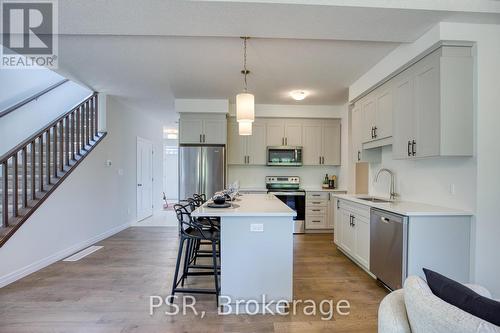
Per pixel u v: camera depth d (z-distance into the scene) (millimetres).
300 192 5137
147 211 6629
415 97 2627
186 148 4945
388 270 2590
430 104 2430
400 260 2400
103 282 2814
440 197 2680
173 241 4418
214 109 4949
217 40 2688
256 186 5688
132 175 5781
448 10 2078
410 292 981
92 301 2416
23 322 2080
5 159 2811
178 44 2781
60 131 3789
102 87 4270
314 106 5352
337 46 2807
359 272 3131
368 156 3779
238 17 2115
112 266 3275
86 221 4137
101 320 2121
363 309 2318
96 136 4562
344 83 3988
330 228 5164
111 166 4898
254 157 5371
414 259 2350
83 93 5082
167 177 10094
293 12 2055
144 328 2025
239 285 2293
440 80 2312
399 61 2812
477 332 737
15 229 2828
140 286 2725
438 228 2359
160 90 4418
